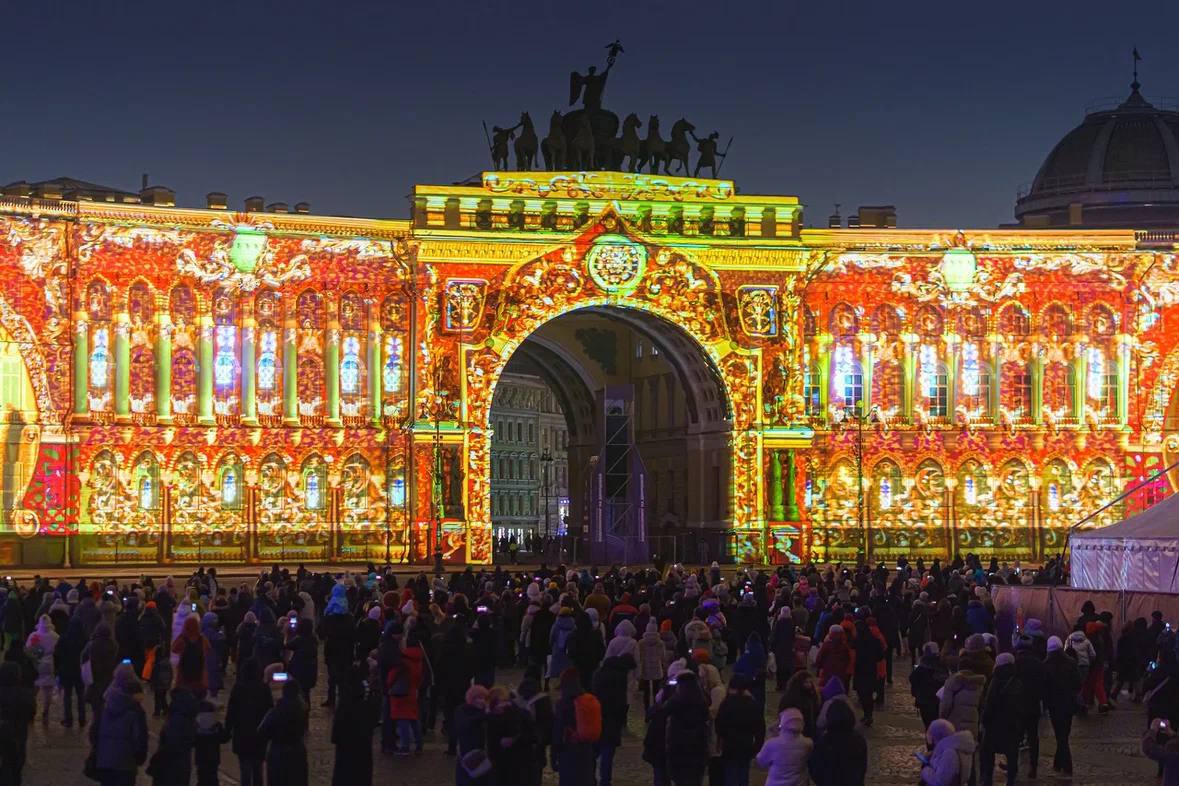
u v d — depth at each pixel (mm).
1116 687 49375
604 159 104812
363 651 42344
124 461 95062
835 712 25766
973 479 104812
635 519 105625
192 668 34688
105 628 35969
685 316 101938
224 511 96938
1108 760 37438
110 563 94375
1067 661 35625
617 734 32594
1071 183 123000
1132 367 104938
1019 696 31078
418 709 38312
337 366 99000
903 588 67812
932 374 104750
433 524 98438
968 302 104688
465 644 37625
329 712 44656
